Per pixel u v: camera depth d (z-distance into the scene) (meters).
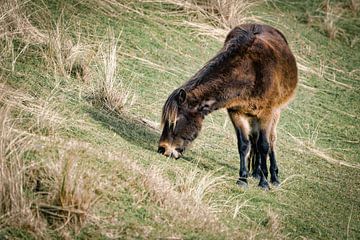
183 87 30.20
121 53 39.84
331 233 28.58
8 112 27.91
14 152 24.91
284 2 54.12
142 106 35.56
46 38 36.97
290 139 37.97
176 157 30.52
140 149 30.45
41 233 22.25
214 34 46.00
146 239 23.48
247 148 31.16
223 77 30.03
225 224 26.23
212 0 47.62
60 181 23.98
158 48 42.09
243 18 48.22
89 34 40.06
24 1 39.47
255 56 30.53
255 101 30.58
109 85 34.50
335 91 45.34
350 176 35.56
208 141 34.75
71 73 35.78
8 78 32.38
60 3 41.69
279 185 32.25
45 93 32.38
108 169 26.59
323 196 32.31
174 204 25.86
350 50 51.31
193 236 24.38
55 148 26.64
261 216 28.16
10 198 22.97
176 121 29.91
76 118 31.16
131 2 45.50
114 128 31.81
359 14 55.94
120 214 24.39
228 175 31.55
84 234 22.94
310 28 51.94
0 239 21.53
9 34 35.84
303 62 47.41
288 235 27.33
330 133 40.00
